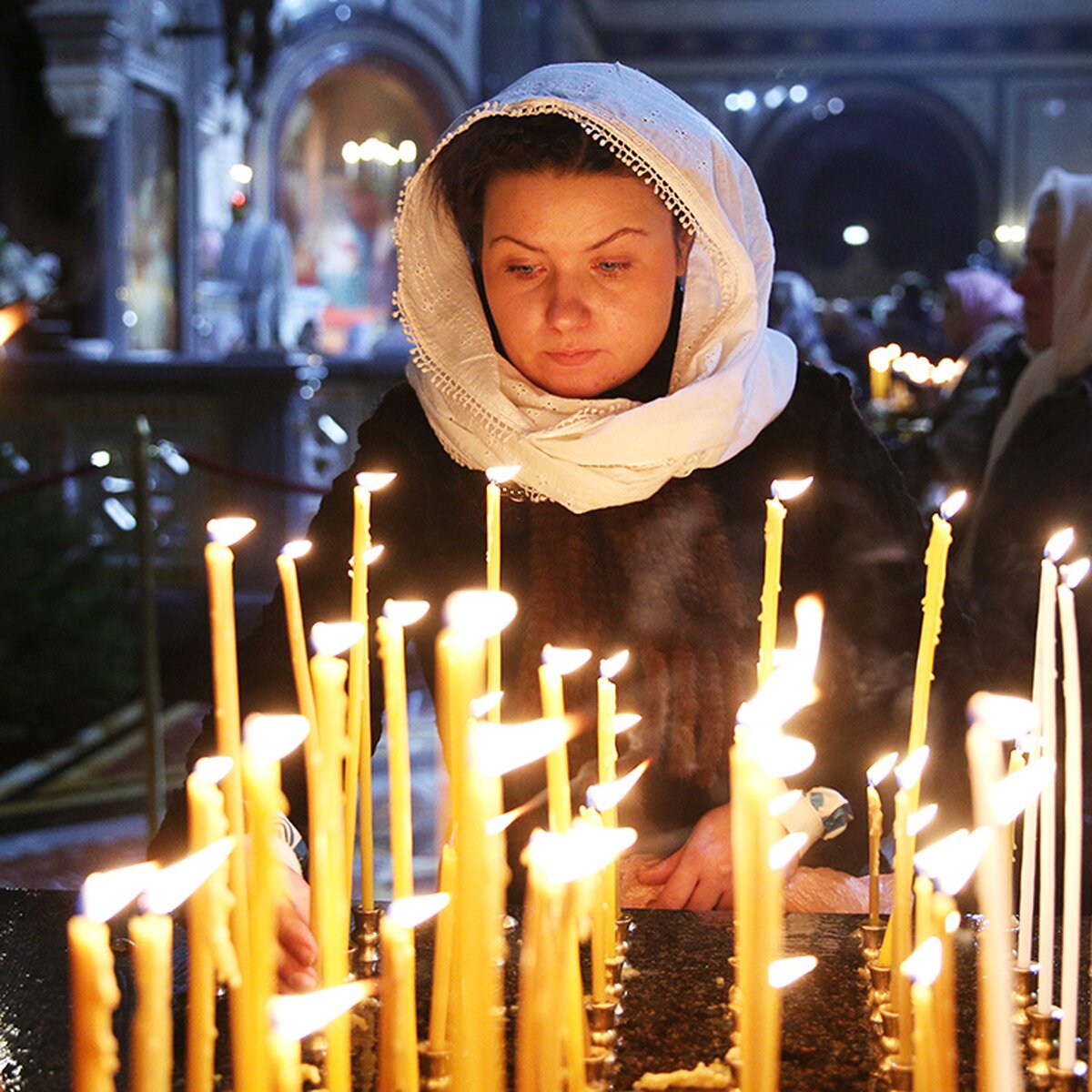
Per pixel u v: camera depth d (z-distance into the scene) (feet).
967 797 4.95
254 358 26.81
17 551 19.77
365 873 3.82
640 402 5.15
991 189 81.25
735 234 4.78
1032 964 3.43
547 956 2.00
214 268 43.29
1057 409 7.82
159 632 24.12
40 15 34.99
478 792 2.10
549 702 2.69
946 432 11.44
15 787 16.99
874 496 4.98
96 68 35.27
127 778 17.39
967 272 17.42
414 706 20.17
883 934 3.70
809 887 4.60
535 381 5.03
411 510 5.17
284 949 3.59
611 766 3.24
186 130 41.42
